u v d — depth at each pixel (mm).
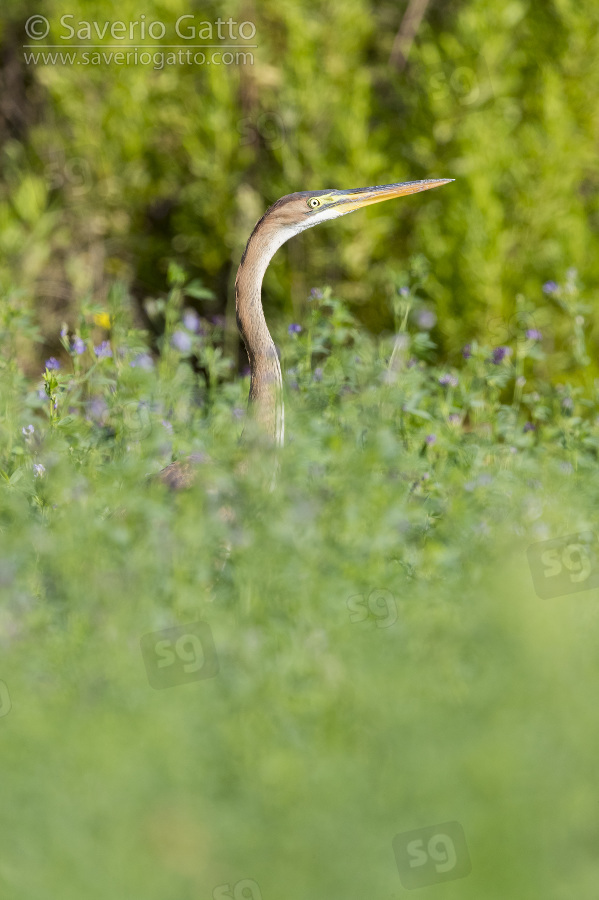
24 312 13352
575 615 8055
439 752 6750
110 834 6289
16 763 6648
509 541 9914
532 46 19625
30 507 10367
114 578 8703
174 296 13859
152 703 7254
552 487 11453
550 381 18672
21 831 6273
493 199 18547
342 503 9648
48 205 21125
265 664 7957
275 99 20188
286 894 6148
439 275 18859
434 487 11453
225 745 7016
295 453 10516
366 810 6516
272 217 12594
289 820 6477
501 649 7645
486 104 19109
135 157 20375
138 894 6074
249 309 12375
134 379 11914
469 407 13727
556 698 7188
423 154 19516
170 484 10586
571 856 6242
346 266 19625
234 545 9414
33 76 22031
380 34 21750
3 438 11797
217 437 10938
